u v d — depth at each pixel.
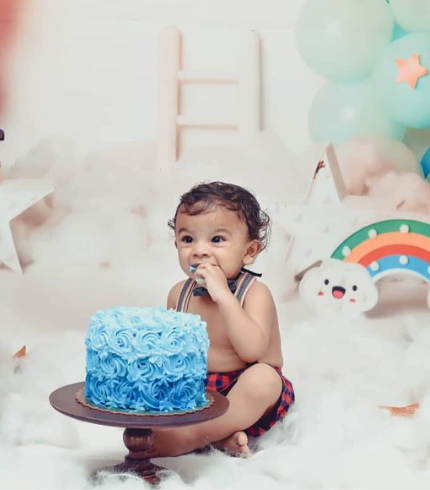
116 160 2.83
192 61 2.89
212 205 1.28
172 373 1.05
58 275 2.45
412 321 2.09
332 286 2.22
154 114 2.89
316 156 2.31
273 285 2.33
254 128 2.81
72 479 1.07
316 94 2.72
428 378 1.60
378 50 2.52
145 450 1.08
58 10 2.88
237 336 1.23
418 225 2.20
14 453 1.15
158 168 2.79
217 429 1.20
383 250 2.22
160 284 2.38
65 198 2.68
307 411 1.33
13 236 2.53
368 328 2.06
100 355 1.06
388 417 1.34
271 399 1.24
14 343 1.78
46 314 2.06
